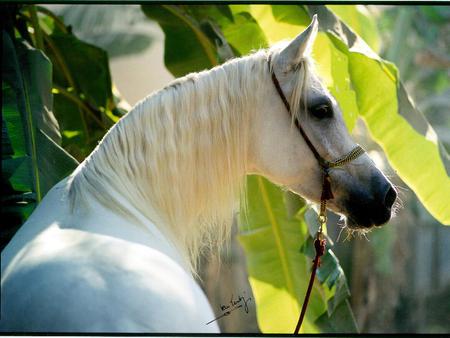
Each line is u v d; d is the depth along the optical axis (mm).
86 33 16438
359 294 20094
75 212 4281
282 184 5250
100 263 3809
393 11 20094
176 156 4668
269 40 7988
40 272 3785
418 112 7555
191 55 8172
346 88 7371
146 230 4363
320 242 5211
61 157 6340
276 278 7977
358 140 17156
